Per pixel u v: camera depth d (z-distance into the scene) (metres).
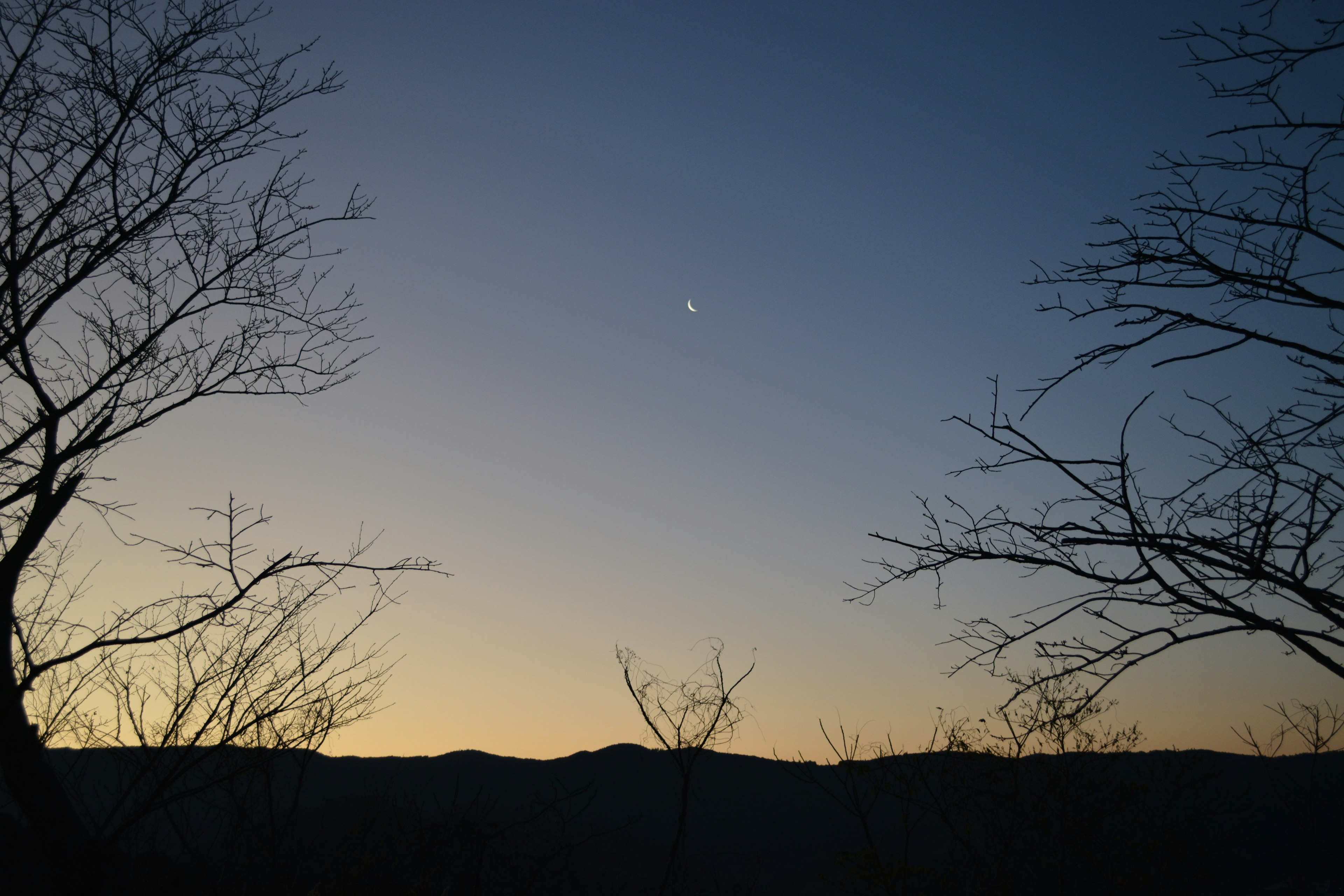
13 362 6.14
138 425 6.20
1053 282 5.30
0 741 6.08
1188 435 5.04
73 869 5.88
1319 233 4.67
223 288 6.59
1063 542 4.95
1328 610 4.32
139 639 6.04
